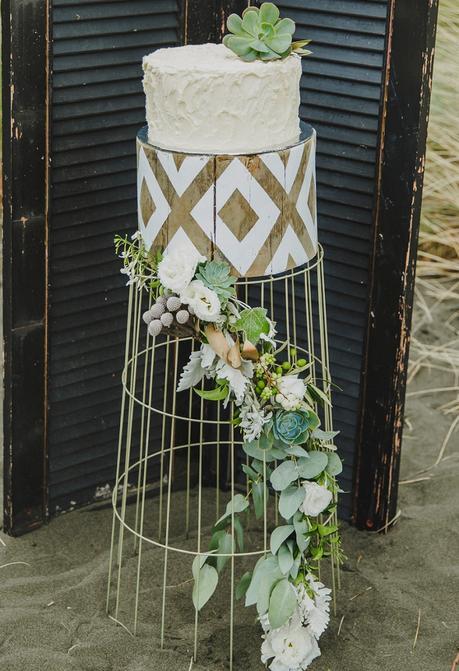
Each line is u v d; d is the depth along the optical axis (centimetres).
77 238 237
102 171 236
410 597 228
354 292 239
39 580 232
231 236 187
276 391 193
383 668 208
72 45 225
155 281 204
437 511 257
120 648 212
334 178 236
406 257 230
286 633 200
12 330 233
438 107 354
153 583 232
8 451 242
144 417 261
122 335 250
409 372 319
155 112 192
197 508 260
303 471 197
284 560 199
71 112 228
